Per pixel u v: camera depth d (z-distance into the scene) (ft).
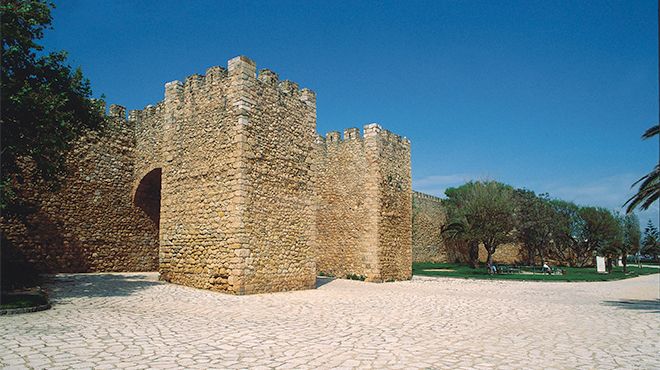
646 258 356.79
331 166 97.30
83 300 45.11
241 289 54.75
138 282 62.69
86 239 77.25
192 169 63.16
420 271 137.18
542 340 32.22
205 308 43.73
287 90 65.77
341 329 34.65
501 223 138.21
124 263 82.07
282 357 25.27
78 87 52.21
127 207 83.30
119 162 82.89
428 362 24.98
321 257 95.66
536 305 54.90
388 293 64.85
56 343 26.55
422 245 175.01
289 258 62.75
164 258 65.41
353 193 92.89
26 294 44.55
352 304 50.52
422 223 176.76
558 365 24.88
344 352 26.89
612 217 203.92
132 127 85.51
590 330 36.78
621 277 132.36
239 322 36.65
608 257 179.01
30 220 70.79
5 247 67.72
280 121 63.72
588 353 28.04
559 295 70.90
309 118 69.36
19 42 45.44
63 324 32.35
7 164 46.91
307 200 67.10
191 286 60.34
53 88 49.62
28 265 69.41
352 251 91.15
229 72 59.98
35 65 48.11
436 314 44.88
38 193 71.92
